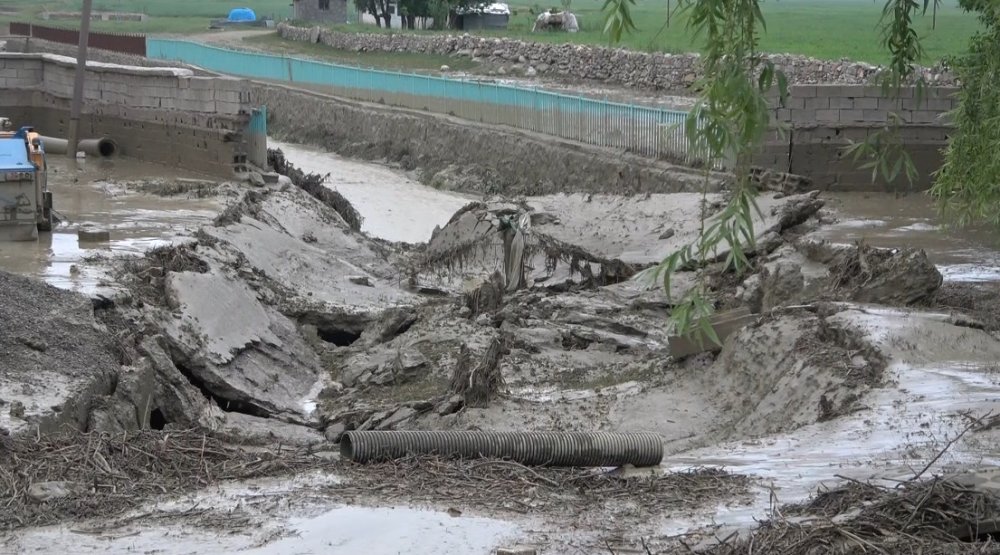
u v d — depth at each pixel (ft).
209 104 168.86
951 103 167.73
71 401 67.46
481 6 441.68
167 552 43.19
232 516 47.14
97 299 86.99
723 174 167.43
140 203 146.00
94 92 191.93
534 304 119.34
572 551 43.01
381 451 55.72
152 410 80.89
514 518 47.14
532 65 332.60
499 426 82.69
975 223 141.59
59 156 188.44
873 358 76.74
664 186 178.81
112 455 55.16
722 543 41.91
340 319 119.65
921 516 42.55
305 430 87.56
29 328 75.25
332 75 294.25
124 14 597.93
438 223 194.70
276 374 98.53
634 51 302.45
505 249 128.98
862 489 46.57
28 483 50.55
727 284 115.44
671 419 82.07
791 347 83.15
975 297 98.37
